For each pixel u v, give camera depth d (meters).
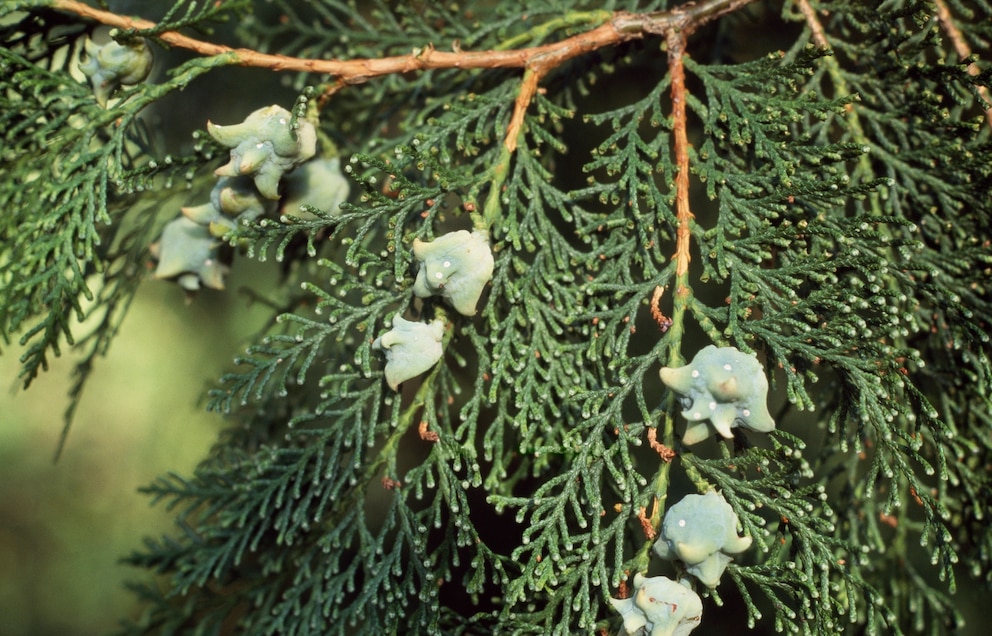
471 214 0.36
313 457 0.39
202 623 0.43
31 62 0.38
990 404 0.37
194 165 0.38
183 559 0.41
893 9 0.37
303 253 0.44
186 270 0.39
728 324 0.36
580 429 0.36
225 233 0.38
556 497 0.36
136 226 0.42
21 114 0.37
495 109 0.40
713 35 0.43
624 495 0.35
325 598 0.38
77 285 0.37
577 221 0.38
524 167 0.38
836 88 0.38
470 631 0.37
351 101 0.44
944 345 0.38
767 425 0.35
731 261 0.36
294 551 0.41
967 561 0.39
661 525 0.35
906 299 0.36
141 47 0.37
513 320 0.37
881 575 0.40
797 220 0.37
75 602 0.75
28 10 0.36
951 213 0.38
